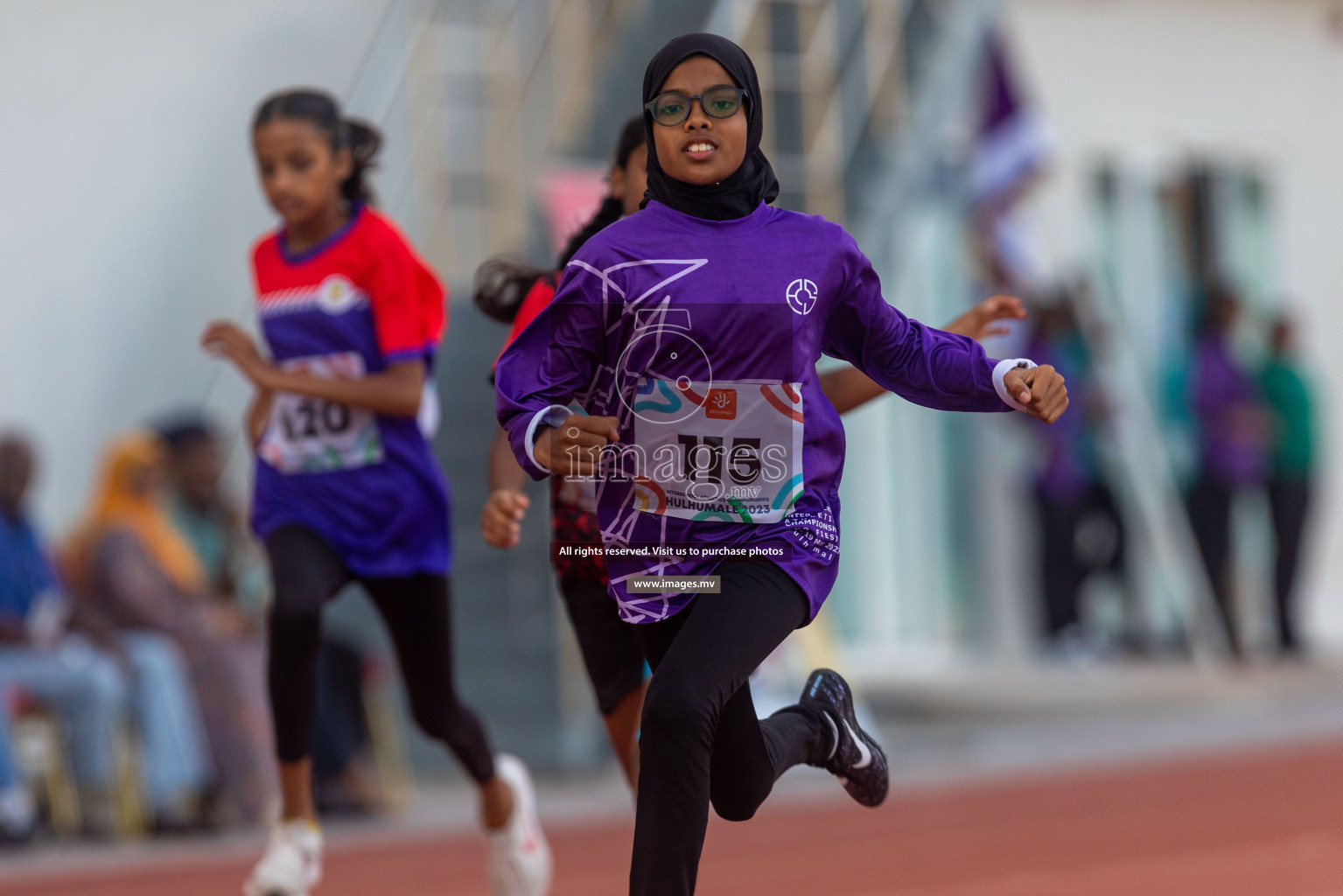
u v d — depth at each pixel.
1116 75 43.47
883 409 40.69
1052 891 18.61
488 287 14.83
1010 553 40.09
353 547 14.72
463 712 15.26
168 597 26.45
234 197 32.66
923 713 37.00
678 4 34.66
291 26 33.09
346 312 14.81
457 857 22.86
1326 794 25.33
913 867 20.58
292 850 14.25
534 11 34.06
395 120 32.97
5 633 25.02
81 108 31.36
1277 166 45.94
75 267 31.11
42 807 25.12
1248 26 45.56
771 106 34.66
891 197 35.44
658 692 10.11
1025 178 38.78
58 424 30.77
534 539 29.98
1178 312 44.25
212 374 32.06
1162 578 40.09
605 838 23.94
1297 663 41.47
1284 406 42.22
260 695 26.55
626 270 10.48
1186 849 21.16
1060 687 37.09
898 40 35.62
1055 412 10.88
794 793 28.73
